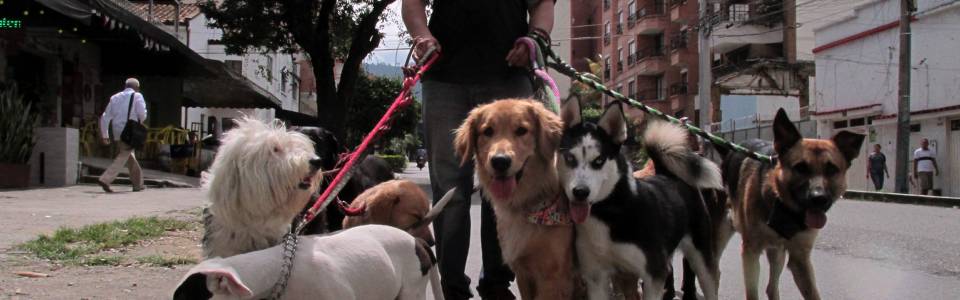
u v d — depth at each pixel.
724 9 36.66
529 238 4.23
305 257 2.98
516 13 5.10
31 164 13.52
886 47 25.19
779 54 37.03
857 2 34.06
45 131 13.66
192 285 2.68
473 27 4.96
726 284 6.20
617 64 52.03
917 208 15.27
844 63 27.67
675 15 43.38
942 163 22.73
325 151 5.84
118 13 14.05
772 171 4.98
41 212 9.03
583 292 4.72
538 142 4.19
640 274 4.29
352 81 22.20
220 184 3.12
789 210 4.84
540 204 4.21
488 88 4.98
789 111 35.91
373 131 4.27
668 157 4.95
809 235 4.90
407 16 5.03
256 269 2.81
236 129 3.19
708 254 5.02
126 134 12.73
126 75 20.55
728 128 33.78
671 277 5.21
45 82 17.03
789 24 35.91
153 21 22.89
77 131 14.34
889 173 25.06
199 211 9.94
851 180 27.42
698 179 4.92
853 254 7.97
